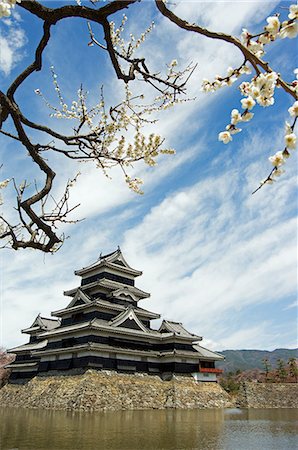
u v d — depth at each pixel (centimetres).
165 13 290
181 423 2052
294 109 246
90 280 4081
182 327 4316
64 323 3828
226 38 273
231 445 1375
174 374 3581
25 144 520
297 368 5553
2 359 5966
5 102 476
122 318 3544
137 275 4209
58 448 1256
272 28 247
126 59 548
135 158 707
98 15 437
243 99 276
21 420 2114
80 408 2689
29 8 416
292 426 1967
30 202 520
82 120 696
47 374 3462
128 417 2350
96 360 3144
